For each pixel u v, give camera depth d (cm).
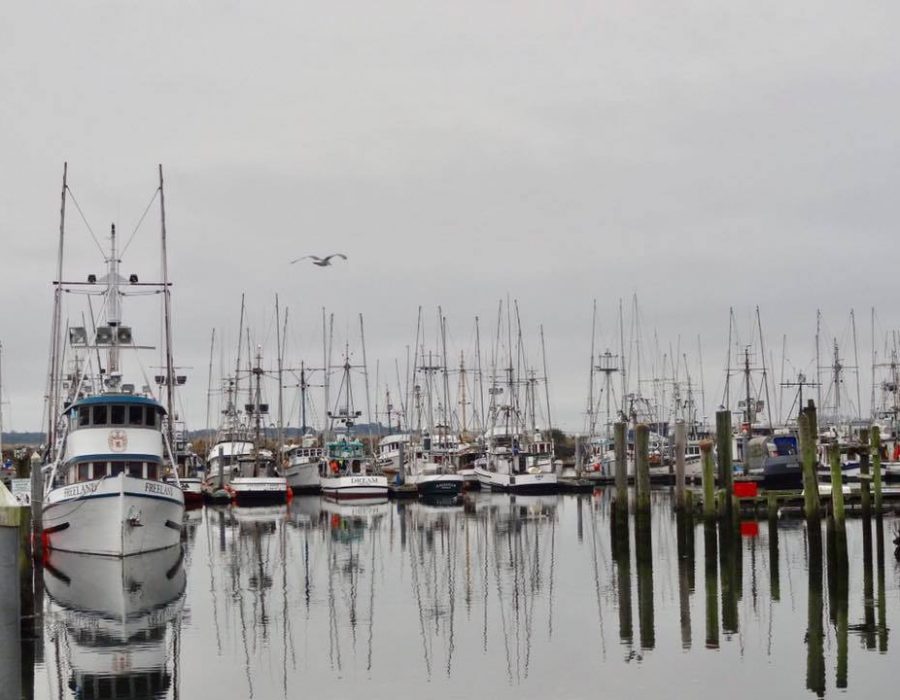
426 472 12400
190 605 4491
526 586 4881
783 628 3806
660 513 8556
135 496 5541
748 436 11662
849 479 9856
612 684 3139
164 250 6975
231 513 9494
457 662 3453
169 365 6906
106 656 3578
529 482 11988
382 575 5322
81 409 5981
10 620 2609
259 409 13025
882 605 4181
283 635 3888
